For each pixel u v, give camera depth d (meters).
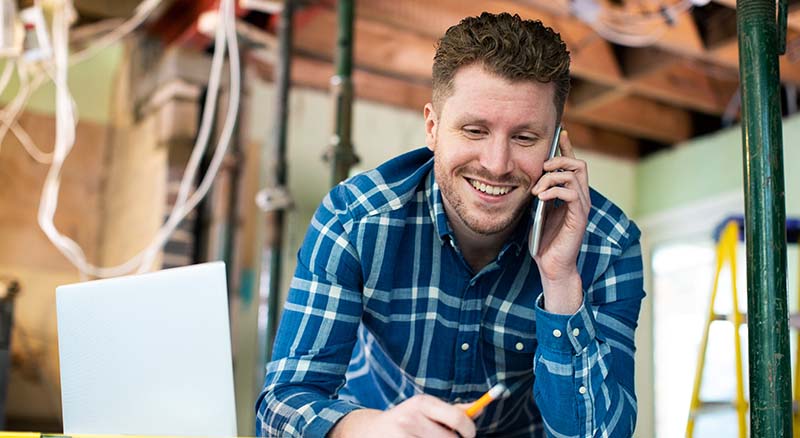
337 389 1.46
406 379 1.59
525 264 1.49
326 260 1.45
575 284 1.33
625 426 1.34
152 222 3.98
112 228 4.43
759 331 1.24
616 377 1.38
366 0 3.89
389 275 1.47
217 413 1.25
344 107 2.80
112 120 4.57
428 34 4.07
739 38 1.31
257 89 4.58
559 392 1.32
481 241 1.46
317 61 4.76
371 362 1.67
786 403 1.22
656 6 3.79
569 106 5.17
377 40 4.57
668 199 5.47
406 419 1.10
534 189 1.33
